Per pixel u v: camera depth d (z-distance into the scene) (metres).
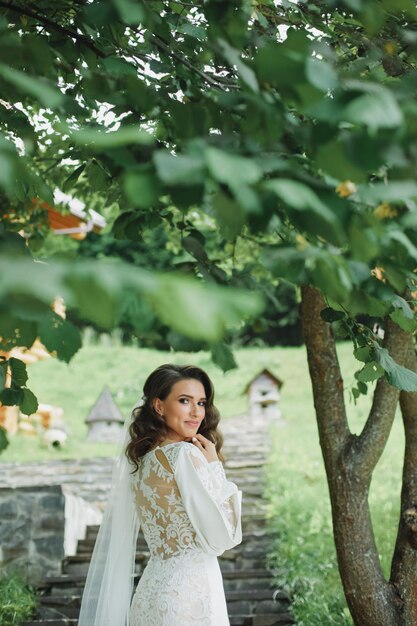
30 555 6.21
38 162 5.57
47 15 2.83
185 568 3.18
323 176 1.69
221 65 2.70
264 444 10.03
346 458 4.09
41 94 1.39
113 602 3.57
